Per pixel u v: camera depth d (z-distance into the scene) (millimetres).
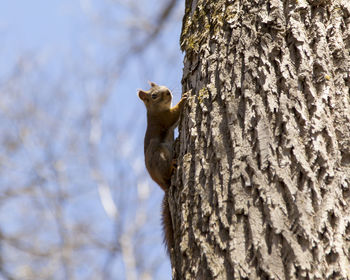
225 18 7043
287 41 6379
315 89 6004
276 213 5207
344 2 6613
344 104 5859
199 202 5863
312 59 6180
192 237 5734
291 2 6637
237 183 5598
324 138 5629
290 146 5562
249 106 6035
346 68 6125
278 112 5844
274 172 5449
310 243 4957
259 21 6621
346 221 5125
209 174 5945
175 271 5898
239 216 5398
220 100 6398
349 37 6355
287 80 6059
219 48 6852
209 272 5281
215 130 6184
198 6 7852
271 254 5008
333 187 5293
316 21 6465
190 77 7301
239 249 5203
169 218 7902
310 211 5148
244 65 6391
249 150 5746
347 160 5523
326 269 4848
